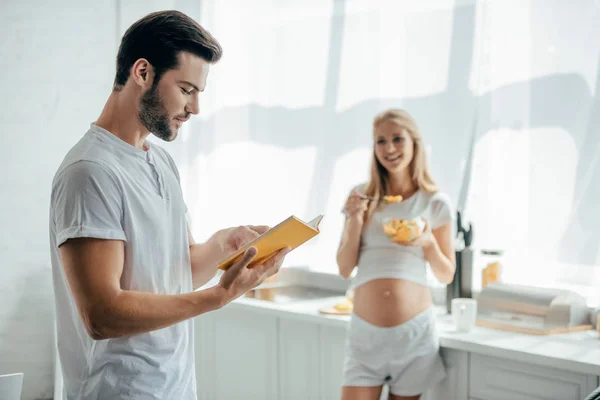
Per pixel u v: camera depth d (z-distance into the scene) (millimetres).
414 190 2740
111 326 1335
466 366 2541
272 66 3717
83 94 3865
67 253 1364
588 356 2244
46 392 3832
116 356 1470
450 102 2996
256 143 3822
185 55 1439
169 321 1365
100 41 3883
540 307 2574
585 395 2223
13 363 3787
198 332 3535
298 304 3164
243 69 3844
